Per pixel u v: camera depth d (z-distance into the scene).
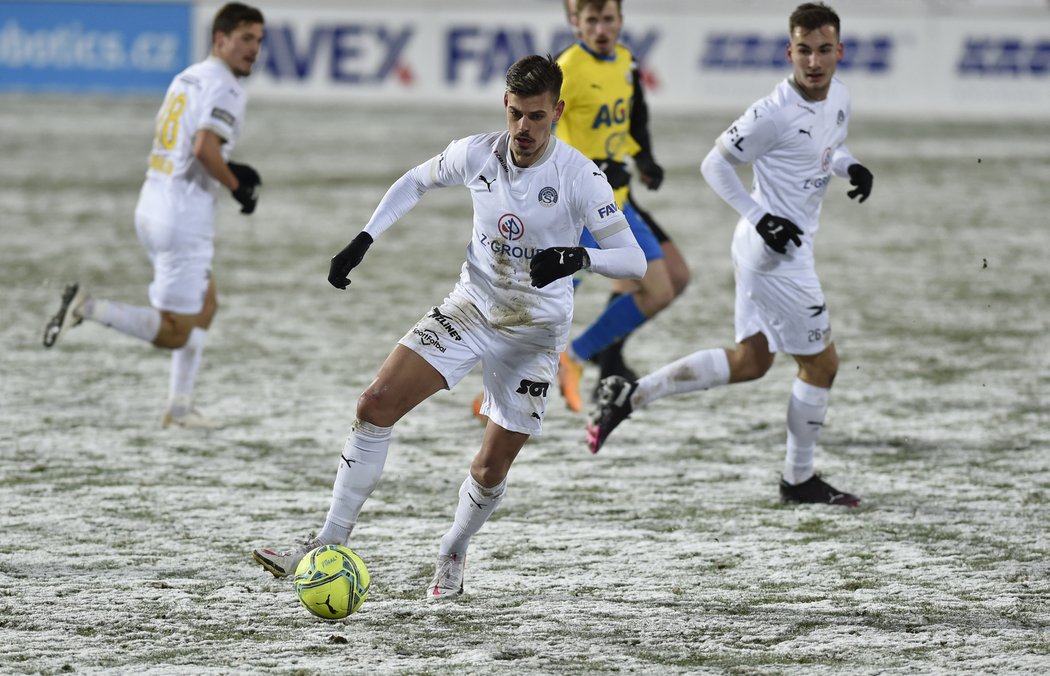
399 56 95.06
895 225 55.78
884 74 89.75
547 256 15.44
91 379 31.02
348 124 84.75
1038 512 21.11
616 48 27.52
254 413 27.97
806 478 21.84
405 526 20.45
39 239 51.16
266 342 35.38
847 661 14.86
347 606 15.84
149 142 77.81
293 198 61.12
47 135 79.75
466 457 24.77
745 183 65.38
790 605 16.86
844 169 22.02
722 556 18.95
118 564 18.41
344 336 36.22
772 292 21.22
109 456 24.44
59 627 15.89
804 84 20.84
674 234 53.91
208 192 26.25
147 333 25.95
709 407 28.88
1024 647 15.30
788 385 31.05
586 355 27.53
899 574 18.09
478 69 93.94
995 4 91.19
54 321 24.98
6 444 25.16
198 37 97.88
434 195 68.75
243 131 81.50
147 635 15.65
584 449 25.38
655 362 32.59
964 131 82.50
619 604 16.91
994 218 57.06
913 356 33.72
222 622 16.14
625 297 27.34
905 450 25.12
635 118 28.09
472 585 17.67
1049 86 88.06
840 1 90.12
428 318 16.92
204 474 23.34
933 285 43.66
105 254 48.41
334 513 16.88
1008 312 39.44
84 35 99.38
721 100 90.06
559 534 20.03
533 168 16.14
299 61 96.62
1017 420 27.38
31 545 19.20
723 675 14.42
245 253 49.59
